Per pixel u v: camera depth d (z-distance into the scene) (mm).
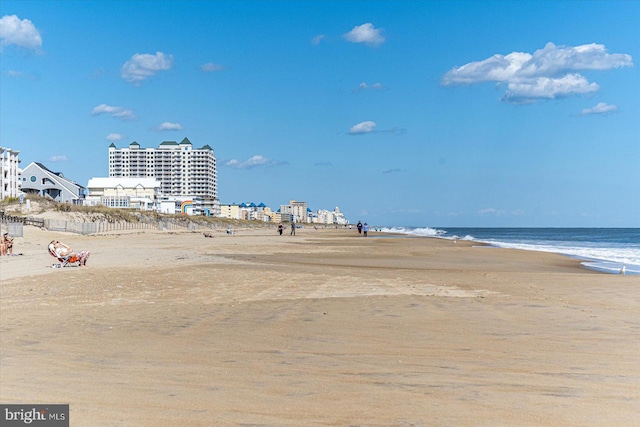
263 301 14922
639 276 23859
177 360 8227
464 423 5562
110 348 9023
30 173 111250
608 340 9758
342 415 5801
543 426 5480
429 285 19188
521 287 18766
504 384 6969
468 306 14039
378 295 16328
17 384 6883
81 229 70188
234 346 9234
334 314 12711
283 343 9492
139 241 58688
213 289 17578
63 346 9141
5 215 64500
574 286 19203
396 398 6387
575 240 105875
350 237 88250
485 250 49406
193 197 187000
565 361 8203
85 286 17719
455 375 7418
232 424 5523
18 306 13688
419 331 10625
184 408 6008
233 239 71375
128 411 5902
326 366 7910
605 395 6488
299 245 54312
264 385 6914
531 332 10516
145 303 14359
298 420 5652
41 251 38500
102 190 155250
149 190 157750
